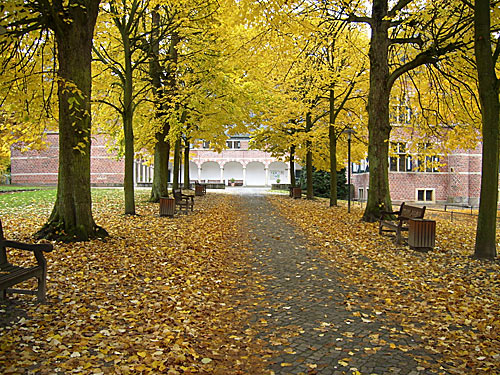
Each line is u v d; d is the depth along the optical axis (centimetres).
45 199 2058
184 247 938
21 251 767
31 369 344
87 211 905
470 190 3428
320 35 1408
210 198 2633
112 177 4956
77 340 412
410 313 543
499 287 642
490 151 829
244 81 2136
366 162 3578
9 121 1041
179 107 1823
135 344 416
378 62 1355
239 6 944
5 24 764
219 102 1864
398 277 727
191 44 1593
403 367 386
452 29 1266
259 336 470
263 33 1136
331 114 2014
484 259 828
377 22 1350
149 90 1856
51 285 575
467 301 579
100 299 548
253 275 759
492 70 816
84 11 860
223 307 575
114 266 714
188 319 509
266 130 2664
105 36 1386
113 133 2327
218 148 2416
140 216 1440
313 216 1608
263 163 6272
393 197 3406
